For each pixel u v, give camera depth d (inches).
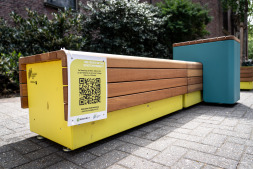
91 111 78.4
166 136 98.4
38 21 266.7
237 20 616.4
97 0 346.0
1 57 227.3
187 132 103.7
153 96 117.0
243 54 483.8
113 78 89.5
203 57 183.0
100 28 338.0
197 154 77.0
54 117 83.6
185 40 424.5
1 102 194.7
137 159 73.9
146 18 342.0
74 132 76.7
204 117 135.0
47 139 97.3
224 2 556.1
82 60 74.5
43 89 87.9
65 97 71.1
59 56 72.0
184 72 152.3
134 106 107.5
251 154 75.6
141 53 360.8
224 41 169.5
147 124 121.3
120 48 331.3
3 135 103.3
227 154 76.2
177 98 149.5
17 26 272.2
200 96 186.9
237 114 140.8
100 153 79.9
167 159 73.3
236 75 177.3
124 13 329.4
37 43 263.4
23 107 99.0
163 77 126.4
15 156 78.0
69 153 80.3
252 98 219.3
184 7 414.0
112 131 94.1
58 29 275.0
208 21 447.8
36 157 77.0
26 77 99.3
